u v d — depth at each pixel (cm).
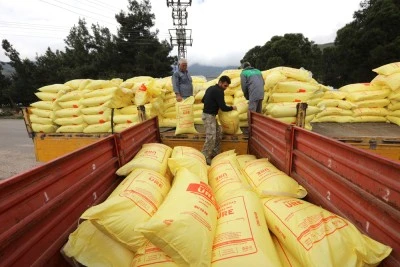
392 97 454
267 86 420
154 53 2806
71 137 441
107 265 138
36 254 124
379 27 1792
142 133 323
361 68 1917
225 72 510
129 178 209
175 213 148
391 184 113
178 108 398
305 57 2573
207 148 372
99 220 143
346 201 148
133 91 436
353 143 327
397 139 320
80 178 170
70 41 3284
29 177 122
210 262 133
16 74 2909
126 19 2750
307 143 202
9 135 1138
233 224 157
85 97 434
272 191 198
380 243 119
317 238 133
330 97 493
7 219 108
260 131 334
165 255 140
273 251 141
